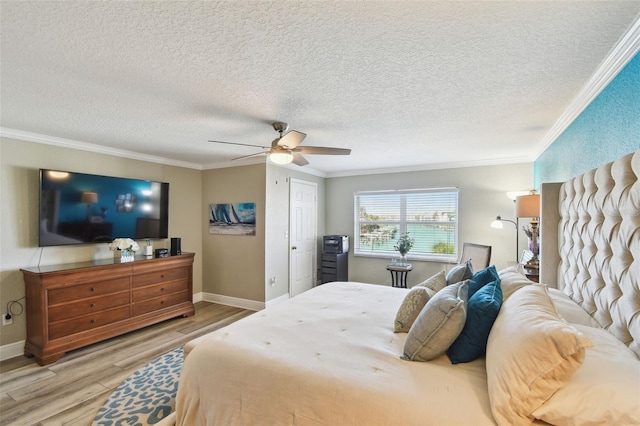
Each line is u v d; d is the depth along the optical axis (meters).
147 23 1.38
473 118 2.72
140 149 3.95
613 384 1.01
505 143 3.60
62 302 2.96
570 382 1.06
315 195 5.77
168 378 2.58
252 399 1.46
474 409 1.15
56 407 2.20
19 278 3.10
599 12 1.31
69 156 3.51
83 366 2.80
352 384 1.32
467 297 1.75
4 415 2.12
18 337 3.06
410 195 5.29
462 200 4.83
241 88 2.09
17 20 1.34
